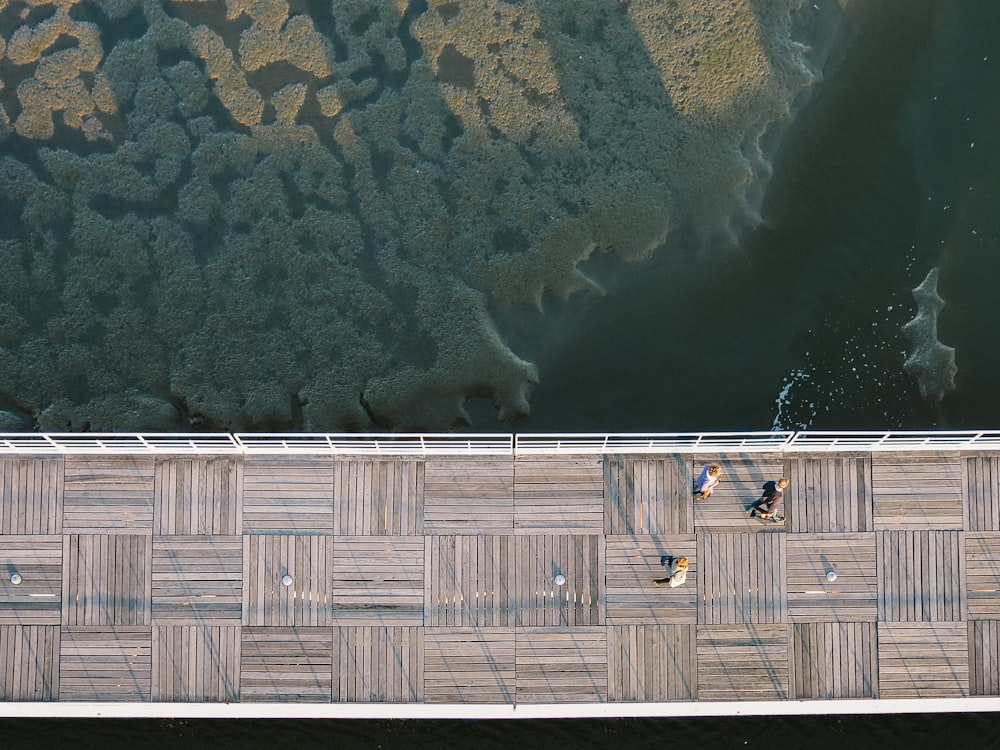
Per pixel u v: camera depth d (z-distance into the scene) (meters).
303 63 19.84
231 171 19.45
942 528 16.58
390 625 16.31
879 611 16.45
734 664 16.33
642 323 19.27
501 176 19.61
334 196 19.42
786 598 16.45
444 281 19.25
